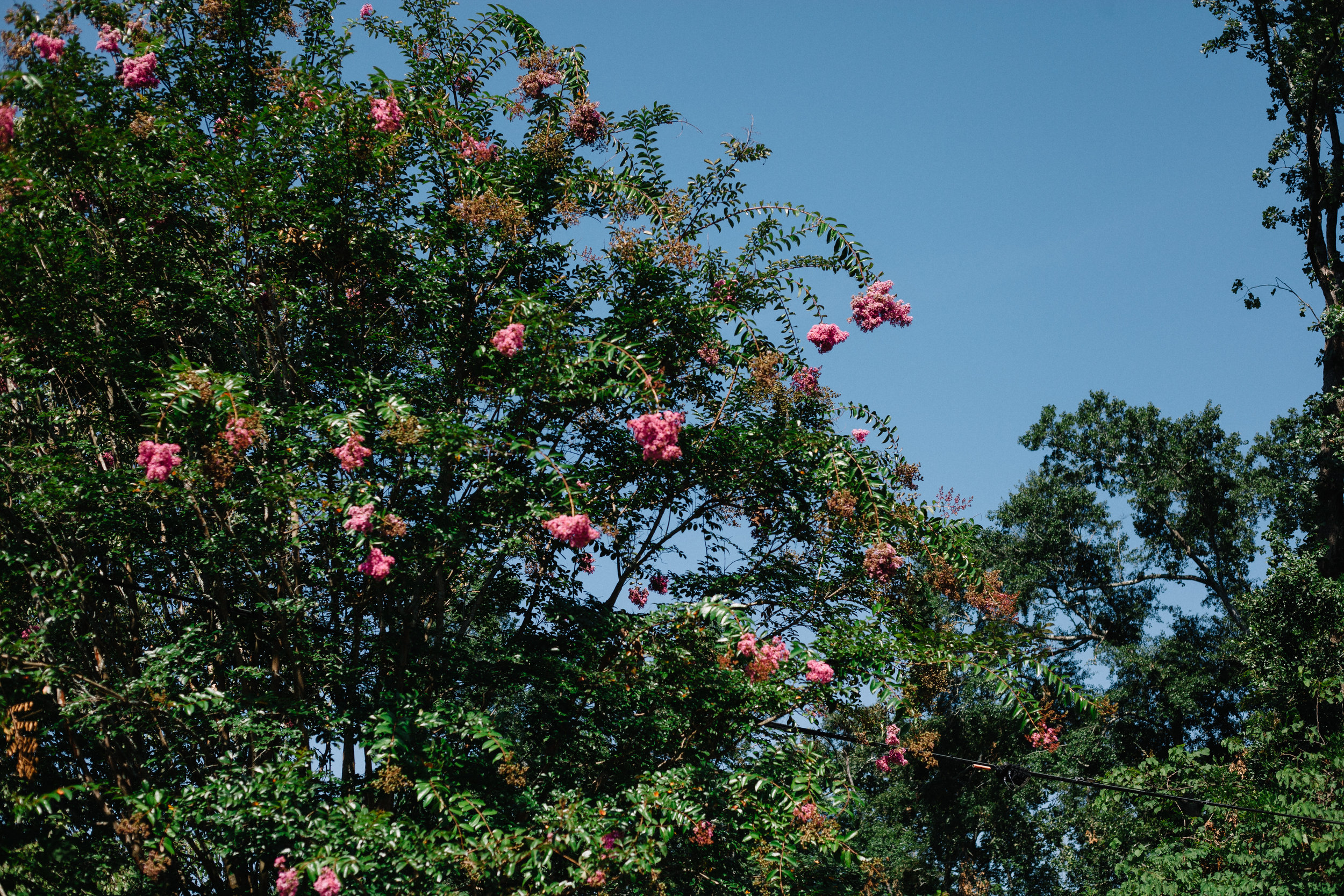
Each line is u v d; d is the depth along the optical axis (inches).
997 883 1080.2
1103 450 1210.0
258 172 382.9
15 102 338.3
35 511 338.3
